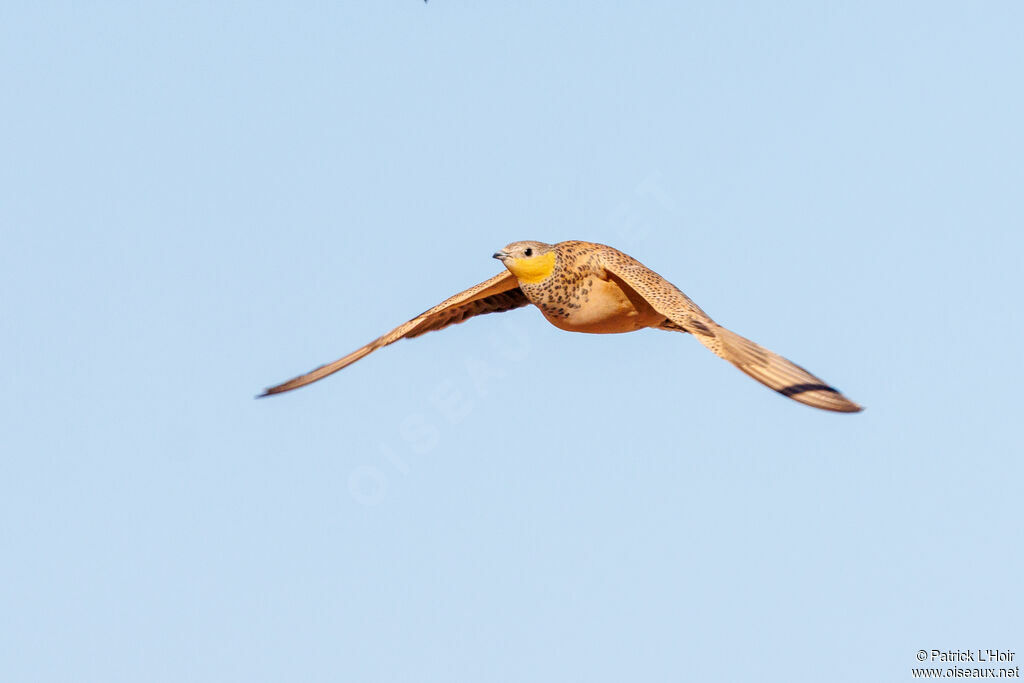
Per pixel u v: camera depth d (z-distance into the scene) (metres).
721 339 12.93
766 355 12.87
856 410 12.22
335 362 15.91
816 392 12.43
